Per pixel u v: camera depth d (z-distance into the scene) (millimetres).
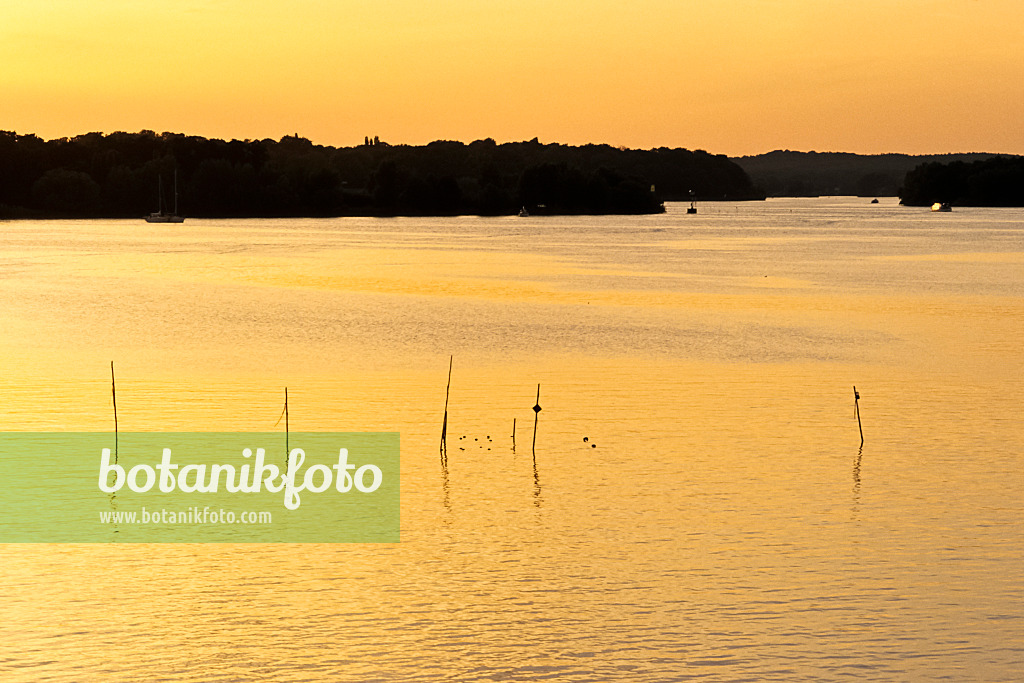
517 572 31750
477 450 45250
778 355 68562
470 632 27859
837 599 29781
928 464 43156
